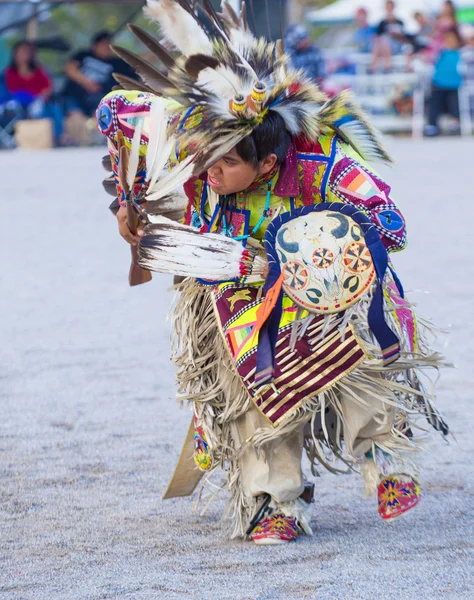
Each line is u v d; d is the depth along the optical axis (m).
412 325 10.09
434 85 68.75
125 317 20.48
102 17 75.00
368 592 8.70
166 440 13.41
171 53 9.46
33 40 65.94
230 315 9.78
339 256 9.41
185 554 9.81
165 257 9.66
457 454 12.70
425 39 70.56
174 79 9.16
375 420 9.86
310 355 9.59
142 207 10.23
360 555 9.65
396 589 8.76
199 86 9.08
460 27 71.56
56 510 11.07
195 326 10.19
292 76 9.40
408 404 10.19
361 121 9.66
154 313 20.83
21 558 9.73
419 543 9.94
